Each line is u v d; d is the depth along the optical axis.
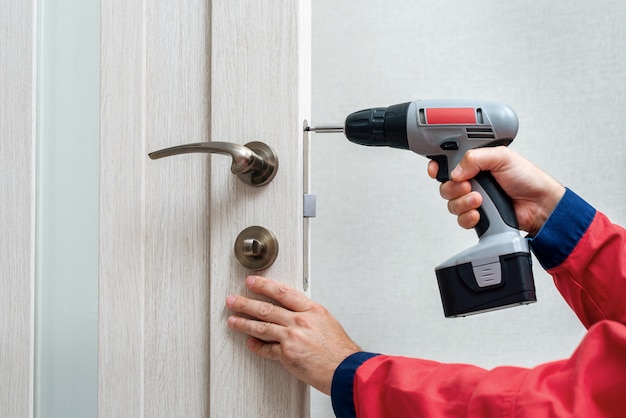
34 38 0.96
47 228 0.94
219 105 0.85
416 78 1.28
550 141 1.21
